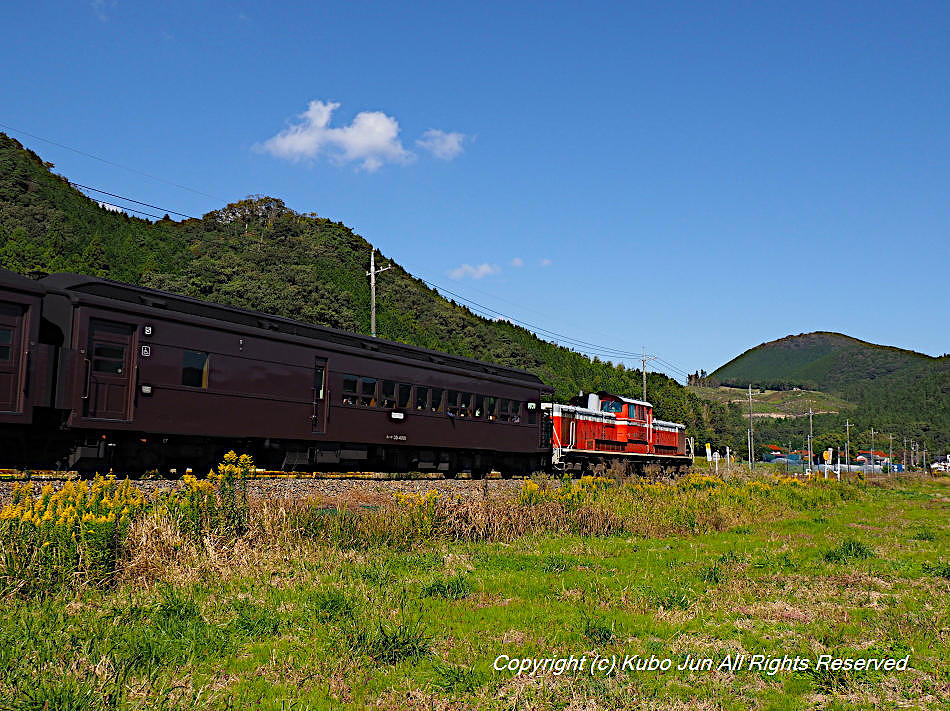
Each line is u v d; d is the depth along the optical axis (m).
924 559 12.75
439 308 114.38
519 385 28.56
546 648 6.97
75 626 6.69
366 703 5.62
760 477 36.12
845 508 24.20
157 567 8.46
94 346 15.28
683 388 125.44
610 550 12.73
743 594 9.48
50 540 8.02
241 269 83.19
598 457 33.16
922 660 6.96
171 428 16.52
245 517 10.52
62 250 76.25
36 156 109.75
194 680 5.81
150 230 106.69
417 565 10.25
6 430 14.37
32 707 4.95
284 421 19.08
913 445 159.00
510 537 13.30
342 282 102.44
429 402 23.92
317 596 7.99
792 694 6.13
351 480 19.45
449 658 6.61
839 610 8.75
